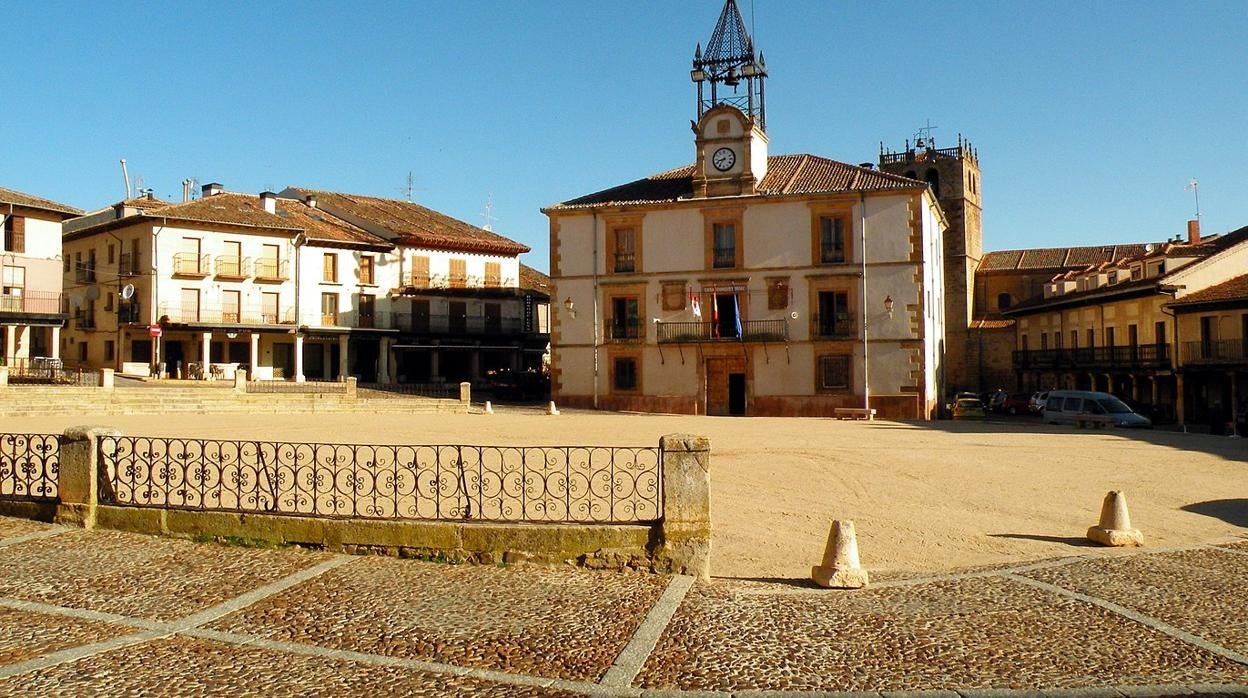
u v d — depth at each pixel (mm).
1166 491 17734
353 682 7082
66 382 40969
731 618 8812
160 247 50000
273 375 54438
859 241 41844
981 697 7012
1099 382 52344
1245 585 10445
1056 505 16156
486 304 62688
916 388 41062
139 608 8734
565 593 9391
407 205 69438
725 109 44000
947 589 10195
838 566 10320
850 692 7094
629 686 7125
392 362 58812
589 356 45062
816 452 22562
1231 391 41250
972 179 78438
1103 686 7254
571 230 45406
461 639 8055
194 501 13219
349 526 10695
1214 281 43594
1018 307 64625
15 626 8188
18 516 12094
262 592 9242
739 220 43250
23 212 45000
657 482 11516
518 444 22812
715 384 43969
